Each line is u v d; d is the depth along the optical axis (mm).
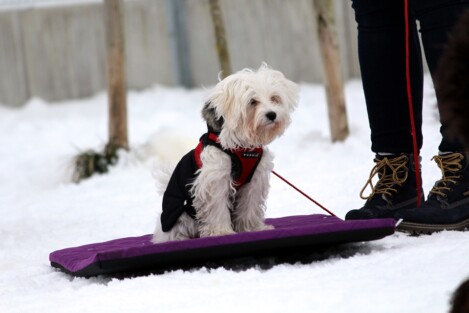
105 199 15352
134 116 27688
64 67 32281
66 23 32125
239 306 6410
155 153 19281
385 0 9547
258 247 7992
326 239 8094
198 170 8828
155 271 8453
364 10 9703
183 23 31828
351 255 8352
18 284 8617
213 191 8789
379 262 7613
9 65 32250
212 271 7871
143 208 13852
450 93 5312
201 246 7926
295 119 24000
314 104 26656
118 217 13125
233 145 8797
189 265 8438
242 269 8219
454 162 9156
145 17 32062
